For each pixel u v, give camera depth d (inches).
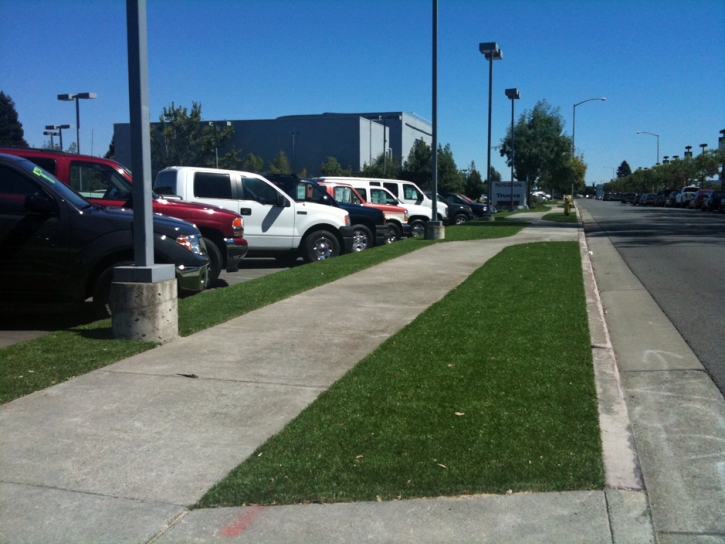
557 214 1614.2
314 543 133.0
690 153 3425.2
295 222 584.4
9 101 2554.1
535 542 132.9
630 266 595.8
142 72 269.6
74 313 364.8
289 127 3238.2
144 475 159.9
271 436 181.6
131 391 219.1
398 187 995.3
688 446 185.5
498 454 167.5
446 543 132.8
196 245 348.5
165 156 2044.8
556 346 272.1
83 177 434.9
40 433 183.9
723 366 264.4
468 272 509.0
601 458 165.6
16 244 311.3
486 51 1462.8
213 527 138.3
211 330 308.2
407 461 163.9
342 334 301.0
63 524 139.3
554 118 2529.5
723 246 781.9
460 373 234.5
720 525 143.1
